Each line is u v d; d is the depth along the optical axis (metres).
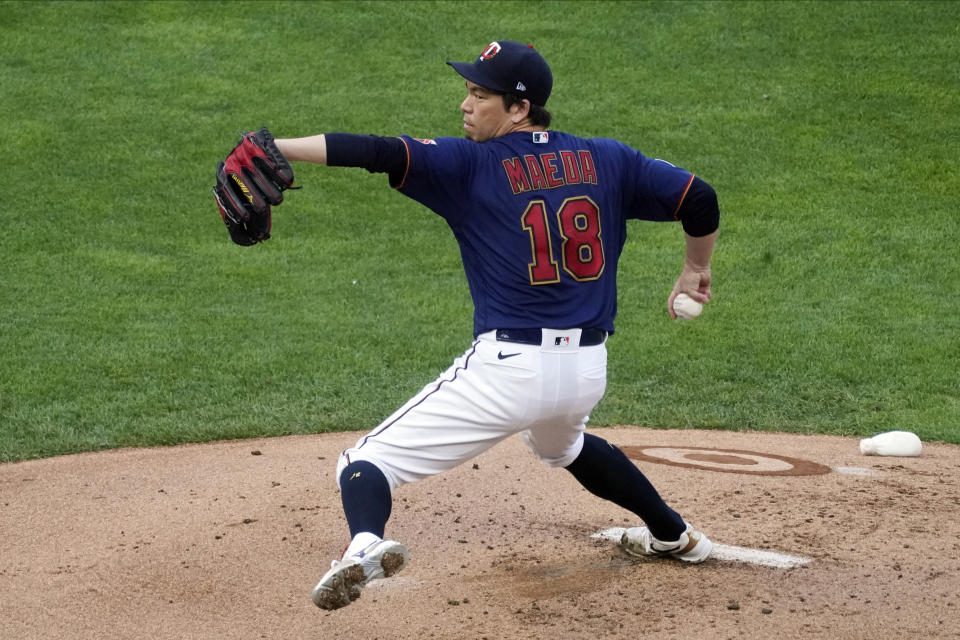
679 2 60.41
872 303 34.97
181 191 43.28
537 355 12.37
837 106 50.06
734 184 44.34
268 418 26.25
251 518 17.95
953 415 26.77
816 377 29.75
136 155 45.84
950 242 39.31
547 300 12.38
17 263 36.97
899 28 56.72
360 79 53.12
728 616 13.40
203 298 35.06
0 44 55.19
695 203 13.02
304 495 19.25
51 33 56.75
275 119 49.00
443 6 60.69
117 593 14.77
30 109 49.16
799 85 52.00
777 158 46.19
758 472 20.98
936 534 16.88
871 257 38.47
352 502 12.16
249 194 11.80
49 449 23.81
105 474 21.31
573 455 14.40
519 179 12.48
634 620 13.37
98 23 58.16
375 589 14.78
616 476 14.67
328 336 32.38
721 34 57.03
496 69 12.75
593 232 12.65
